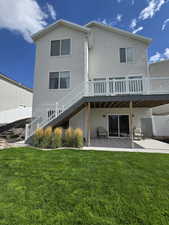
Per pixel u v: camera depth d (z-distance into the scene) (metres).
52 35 12.30
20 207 2.48
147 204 2.63
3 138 11.40
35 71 12.15
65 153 6.28
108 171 4.17
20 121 16.22
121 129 12.29
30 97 22.02
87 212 2.39
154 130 12.66
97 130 12.48
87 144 9.02
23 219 2.20
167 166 4.62
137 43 12.65
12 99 18.06
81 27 11.49
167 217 2.30
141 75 12.22
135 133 11.74
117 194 2.95
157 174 3.96
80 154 6.13
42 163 4.82
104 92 10.36
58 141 7.95
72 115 10.69
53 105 11.49
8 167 4.41
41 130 8.49
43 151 6.65
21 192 2.97
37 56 12.30
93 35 13.38
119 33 12.91
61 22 11.97
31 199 2.73
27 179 3.59
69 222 2.16
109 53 12.97
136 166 4.61
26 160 5.12
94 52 13.20
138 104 10.61
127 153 6.43
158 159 5.44
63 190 3.08
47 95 11.74
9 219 2.20
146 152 6.71
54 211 2.40
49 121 9.17
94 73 12.94
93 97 8.81
